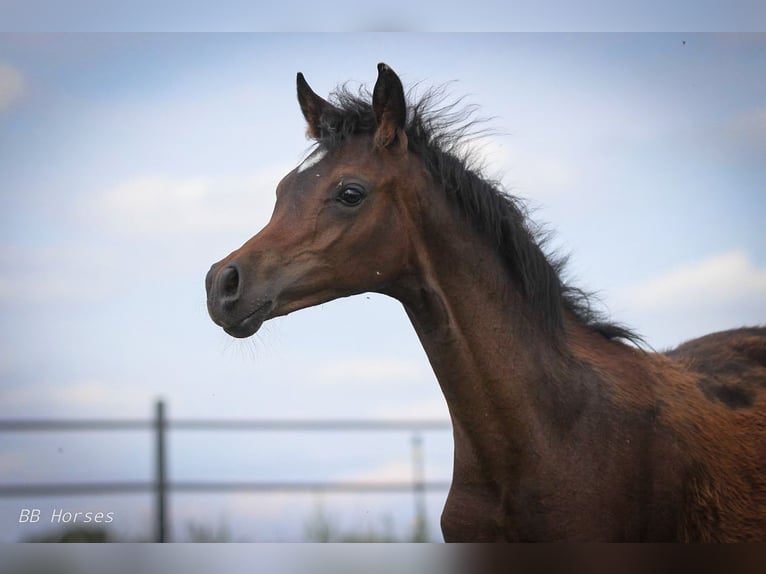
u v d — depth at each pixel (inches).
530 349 176.4
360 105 182.4
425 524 394.0
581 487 171.5
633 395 182.1
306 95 189.9
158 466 413.1
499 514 174.1
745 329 226.8
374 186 173.6
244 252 169.9
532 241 181.9
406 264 176.4
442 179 178.4
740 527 183.2
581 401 176.4
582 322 193.8
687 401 189.8
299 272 171.0
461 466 178.9
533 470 171.8
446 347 174.9
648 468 176.4
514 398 172.4
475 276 177.0
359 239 172.9
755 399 199.9
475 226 179.0
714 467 183.8
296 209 174.4
